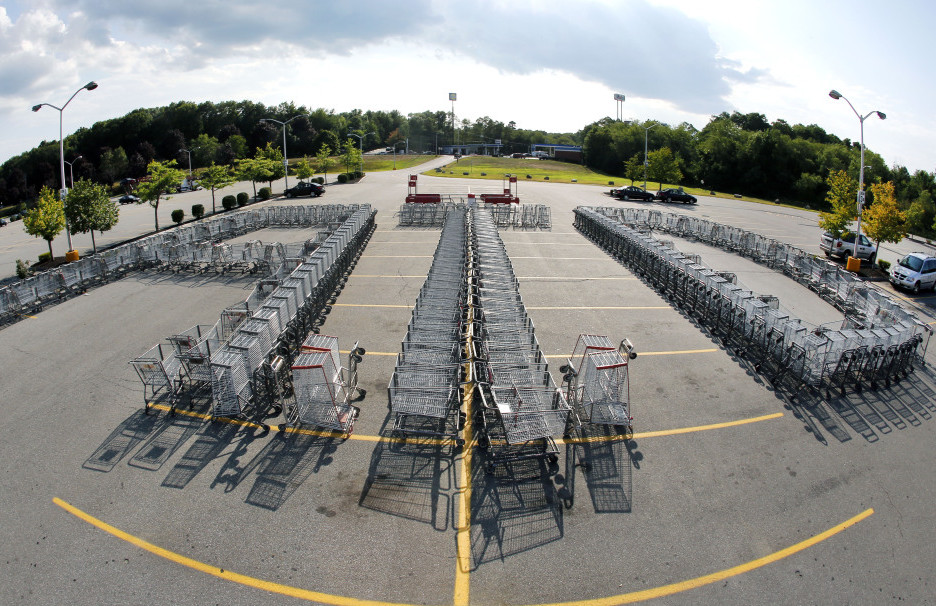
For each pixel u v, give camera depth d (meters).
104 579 7.30
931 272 21.52
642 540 8.08
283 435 10.50
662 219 33.31
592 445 10.32
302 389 10.45
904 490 9.34
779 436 10.83
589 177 74.69
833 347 12.42
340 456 9.86
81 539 7.98
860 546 8.10
